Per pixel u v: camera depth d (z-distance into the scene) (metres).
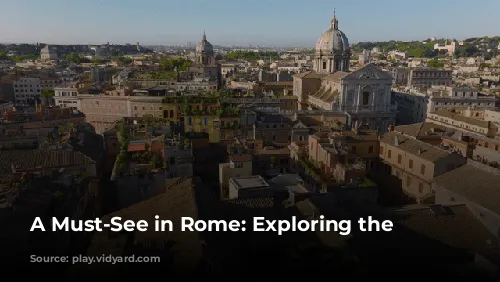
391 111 168.50
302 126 109.50
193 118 115.44
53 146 73.81
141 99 158.12
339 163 73.31
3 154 70.00
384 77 165.38
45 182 56.00
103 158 85.31
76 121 142.12
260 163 89.31
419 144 88.69
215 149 92.94
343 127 122.06
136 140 84.44
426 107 191.00
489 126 125.69
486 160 79.00
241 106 132.62
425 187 81.50
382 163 97.25
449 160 78.94
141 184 61.41
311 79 186.38
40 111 142.25
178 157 71.06
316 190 64.56
